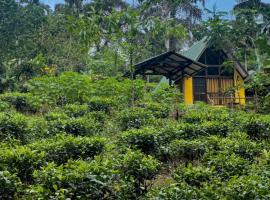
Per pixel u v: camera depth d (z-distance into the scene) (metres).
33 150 5.84
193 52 23.66
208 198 4.20
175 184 4.61
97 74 18.19
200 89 22.77
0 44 24.91
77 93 13.81
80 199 4.41
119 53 14.51
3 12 26.25
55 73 21.19
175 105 13.45
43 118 10.09
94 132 9.18
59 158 6.28
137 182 5.21
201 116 10.51
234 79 21.80
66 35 24.30
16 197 4.72
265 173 5.02
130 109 10.99
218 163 5.64
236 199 4.24
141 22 11.02
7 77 17.88
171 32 11.38
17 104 13.36
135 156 5.41
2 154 5.40
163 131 7.73
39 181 4.68
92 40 7.60
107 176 4.66
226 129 8.76
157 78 28.95
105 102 12.79
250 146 6.83
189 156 7.09
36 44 23.64
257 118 9.43
